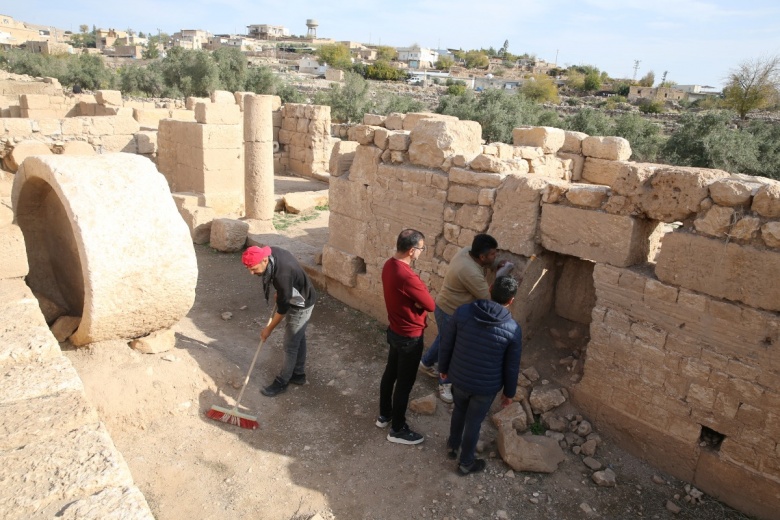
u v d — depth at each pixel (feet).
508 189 16.92
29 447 8.05
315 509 12.60
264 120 32.99
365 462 14.32
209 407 15.62
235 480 13.26
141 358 15.60
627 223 14.26
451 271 16.12
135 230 14.66
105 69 131.23
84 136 41.32
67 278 17.75
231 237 30.04
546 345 17.92
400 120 35.94
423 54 365.81
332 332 21.58
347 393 17.40
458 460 14.49
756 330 12.25
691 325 13.30
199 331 20.30
